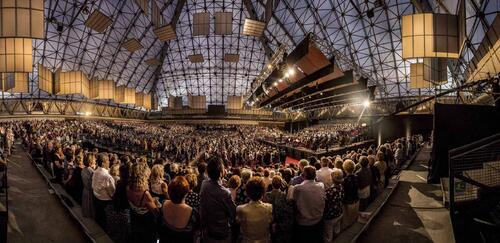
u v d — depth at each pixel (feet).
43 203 23.04
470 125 24.00
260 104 103.19
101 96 88.79
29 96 134.82
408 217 20.61
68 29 120.78
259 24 75.10
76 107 155.22
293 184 16.22
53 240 16.66
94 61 141.59
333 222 15.24
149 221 12.48
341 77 42.98
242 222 11.58
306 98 69.72
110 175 16.61
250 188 11.55
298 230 13.16
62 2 108.99
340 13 102.89
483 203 15.07
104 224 16.29
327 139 75.41
